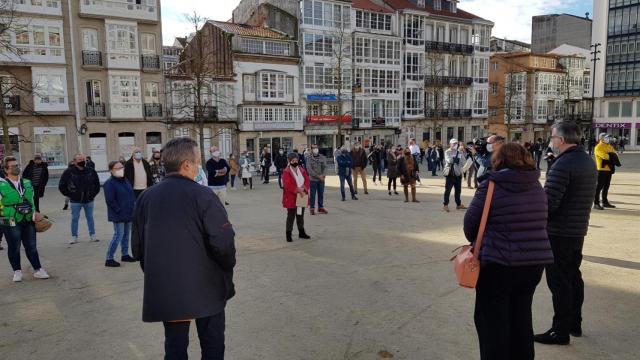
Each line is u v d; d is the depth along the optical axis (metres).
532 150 29.97
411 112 49.94
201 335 3.27
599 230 9.57
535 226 3.29
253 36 39.47
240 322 5.06
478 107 55.12
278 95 40.66
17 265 6.90
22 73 30.36
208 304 3.11
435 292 5.93
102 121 32.62
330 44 43.72
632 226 9.98
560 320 4.37
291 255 8.03
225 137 38.19
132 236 3.32
